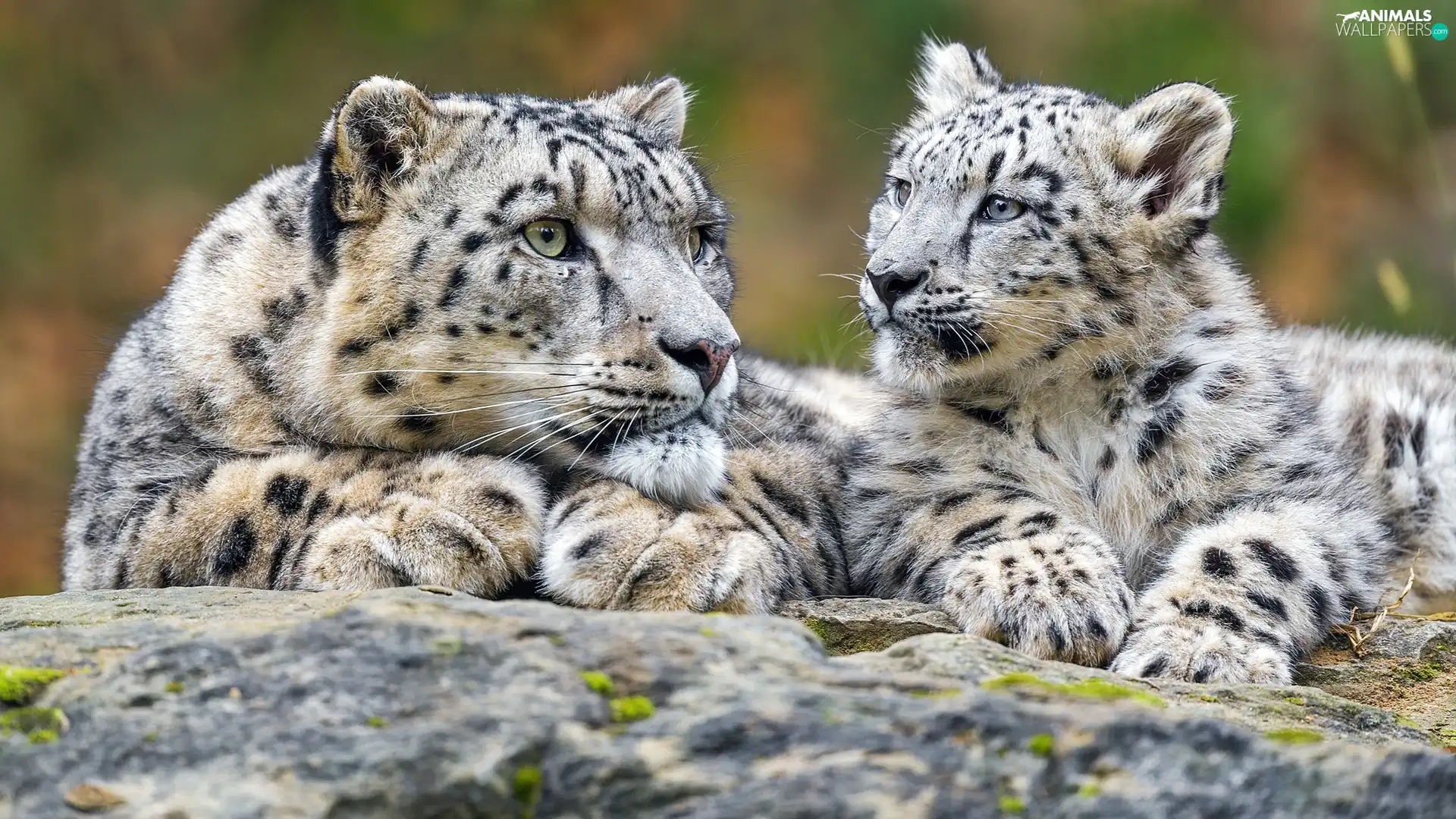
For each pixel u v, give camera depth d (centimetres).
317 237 1047
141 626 771
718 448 1014
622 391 995
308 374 1039
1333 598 1020
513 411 1031
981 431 1143
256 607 834
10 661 731
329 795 634
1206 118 1166
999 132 1177
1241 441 1097
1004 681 721
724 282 1169
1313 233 2570
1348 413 1316
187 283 1109
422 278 1021
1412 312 2377
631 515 944
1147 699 749
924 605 996
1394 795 644
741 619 752
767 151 2834
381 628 720
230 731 666
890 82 2842
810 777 639
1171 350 1128
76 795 639
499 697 676
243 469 996
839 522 1165
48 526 2397
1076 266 1133
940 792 635
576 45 2920
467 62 2916
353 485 964
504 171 1033
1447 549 1294
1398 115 2567
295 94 2866
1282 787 645
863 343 1543
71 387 2561
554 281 1016
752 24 2906
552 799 640
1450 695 955
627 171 1055
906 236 1147
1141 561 1112
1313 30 2628
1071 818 631
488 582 938
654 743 655
